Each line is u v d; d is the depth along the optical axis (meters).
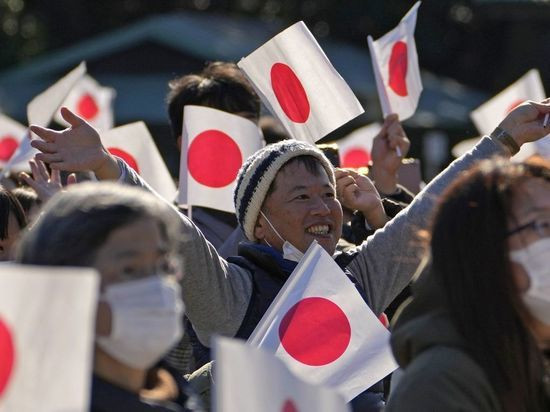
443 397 8.84
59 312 7.46
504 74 92.62
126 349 8.53
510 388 8.99
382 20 100.38
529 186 9.14
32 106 18.17
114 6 102.06
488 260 9.02
